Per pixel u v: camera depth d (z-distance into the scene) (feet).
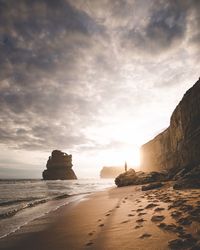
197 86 69.05
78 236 21.02
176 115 89.56
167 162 114.83
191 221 17.61
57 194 96.07
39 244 20.93
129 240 16.52
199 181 39.60
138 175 99.66
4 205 59.21
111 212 29.99
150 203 30.01
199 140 66.54
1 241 23.76
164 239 15.26
